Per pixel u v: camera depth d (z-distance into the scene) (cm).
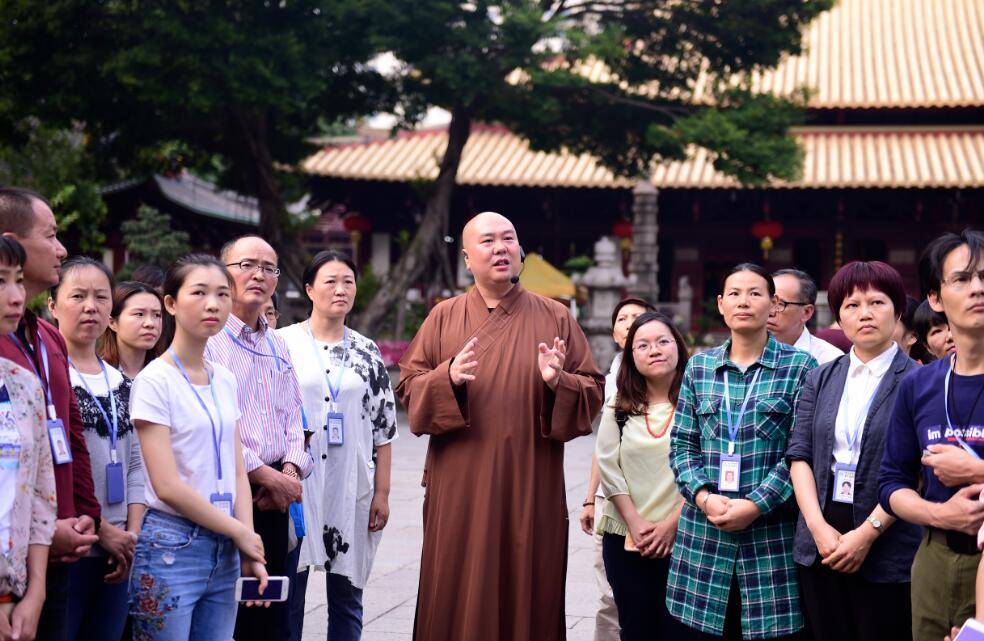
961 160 2944
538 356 475
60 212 2306
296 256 2070
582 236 3231
